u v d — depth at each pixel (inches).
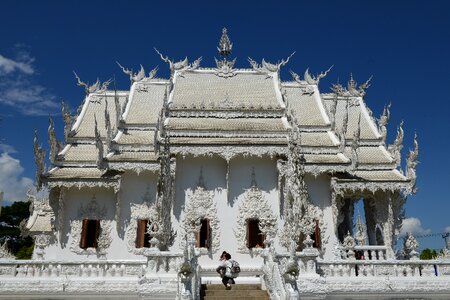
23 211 2613.2
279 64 1378.0
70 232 1087.0
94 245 1083.9
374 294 805.2
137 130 1202.6
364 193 1169.4
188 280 625.6
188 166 1099.3
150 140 1157.1
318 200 1121.4
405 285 811.4
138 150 1127.0
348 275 820.0
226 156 1059.3
